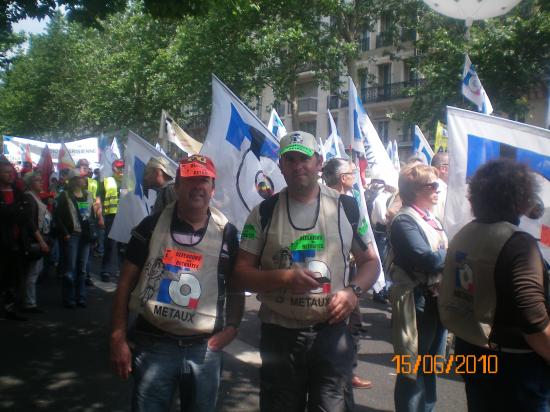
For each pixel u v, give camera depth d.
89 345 5.78
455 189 3.83
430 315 3.55
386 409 4.36
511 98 17.33
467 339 2.58
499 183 2.53
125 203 6.15
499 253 2.40
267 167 4.95
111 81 34.62
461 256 2.62
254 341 6.08
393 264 3.67
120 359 2.75
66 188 7.45
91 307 7.49
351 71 25.61
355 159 6.19
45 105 45.06
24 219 6.66
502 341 2.41
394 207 5.28
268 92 40.25
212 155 4.95
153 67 28.84
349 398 3.05
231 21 23.44
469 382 2.61
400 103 32.50
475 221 2.65
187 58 25.34
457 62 17.52
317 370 2.83
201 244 2.86
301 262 2.82
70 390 4.59
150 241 2.86
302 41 23.30
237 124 4.96
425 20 22.69
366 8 24.81
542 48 16.67
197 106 27.22
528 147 3.65
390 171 6.73
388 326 6.97
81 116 40.88
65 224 7.32
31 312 7.06
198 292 2.81
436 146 9.67
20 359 5.29
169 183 4.86
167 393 2.79
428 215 3.71
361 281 2.84
